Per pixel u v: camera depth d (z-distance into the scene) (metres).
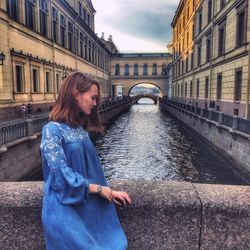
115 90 79.25
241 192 2.05
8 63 19.02
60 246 1.43
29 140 12.20
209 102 27.45
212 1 26.67
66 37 33.94
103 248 1.54
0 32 17.80
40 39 25.30
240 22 19.67
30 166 12.55
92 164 1.66
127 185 2.12
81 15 44.88
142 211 1.93
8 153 10.45
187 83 43.78
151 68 78.31
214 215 1.92
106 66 70.94
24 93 21.98
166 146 21.89
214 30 26.38
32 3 23.92
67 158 1.54
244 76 18.16
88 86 1.61
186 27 45.16
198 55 35.03
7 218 1.95
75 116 1.61
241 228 1.92
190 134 28.25
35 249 1.97
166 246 1.96
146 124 37.56
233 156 14.88
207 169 15.05
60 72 31.45
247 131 12.95
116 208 1.93
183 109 35.34
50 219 1.45
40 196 1.98
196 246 1.95
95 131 1.77
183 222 1.94
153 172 14.85
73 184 1.43
